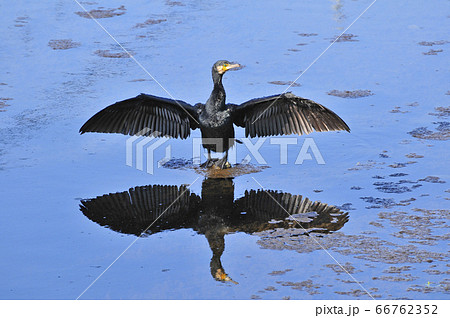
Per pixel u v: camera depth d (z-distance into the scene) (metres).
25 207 11.26
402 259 9.73
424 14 21.03
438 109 14.81
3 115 14.63
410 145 13.40
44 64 17.41
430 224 10.65
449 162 12.69
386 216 10.93
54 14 21.27
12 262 9.69
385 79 16.36
